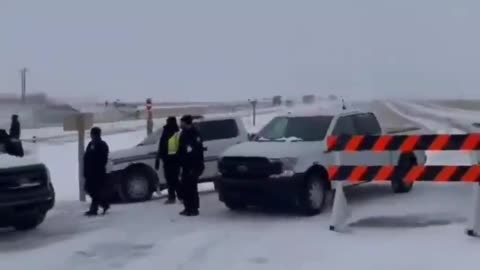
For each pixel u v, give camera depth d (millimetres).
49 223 11609
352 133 13016
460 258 8125
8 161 10281
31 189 10328
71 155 26719
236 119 15734
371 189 14867
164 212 12547
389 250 8672
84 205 13836
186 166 12023
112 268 8172
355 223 10742
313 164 11727
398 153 13484
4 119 51812
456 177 9492
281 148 11781
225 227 10766
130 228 10859
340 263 8125
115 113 57406
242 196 11703
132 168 14500
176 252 8930
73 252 9117
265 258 8484
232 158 11852
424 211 11664
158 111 56375
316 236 9750
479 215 9375
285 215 11891
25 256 9008
